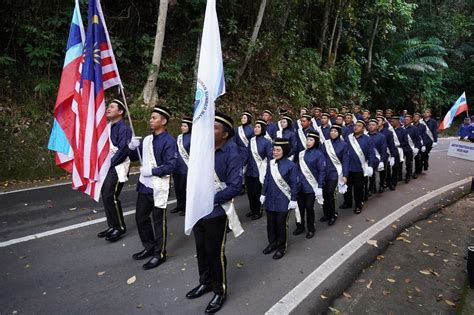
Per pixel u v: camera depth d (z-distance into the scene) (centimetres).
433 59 2227
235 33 1359
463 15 2667
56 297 382
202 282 401
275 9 1522
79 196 712
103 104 442
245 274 454
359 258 516
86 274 430
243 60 1355
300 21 1738
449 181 1059
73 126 442
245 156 661
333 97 1772
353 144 723
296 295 410
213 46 340
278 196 500
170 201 738
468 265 435
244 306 384
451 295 434
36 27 928
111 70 460
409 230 644
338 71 1866
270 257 506
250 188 658
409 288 446
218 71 344
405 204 800
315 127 1023
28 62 958
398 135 1016
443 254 550
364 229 634
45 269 438
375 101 2306
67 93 443
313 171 583
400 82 2275
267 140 654
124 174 515
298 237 591
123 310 366
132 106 1024
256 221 654
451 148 1491
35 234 532
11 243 500
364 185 791
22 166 803
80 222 585
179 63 1194
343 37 1952
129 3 1180
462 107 1485
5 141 805
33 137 850
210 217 366
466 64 2759
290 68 1582
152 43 1125
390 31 2109
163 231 461
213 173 346
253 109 1391
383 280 462
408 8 1994
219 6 1278
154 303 381
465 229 662
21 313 353
